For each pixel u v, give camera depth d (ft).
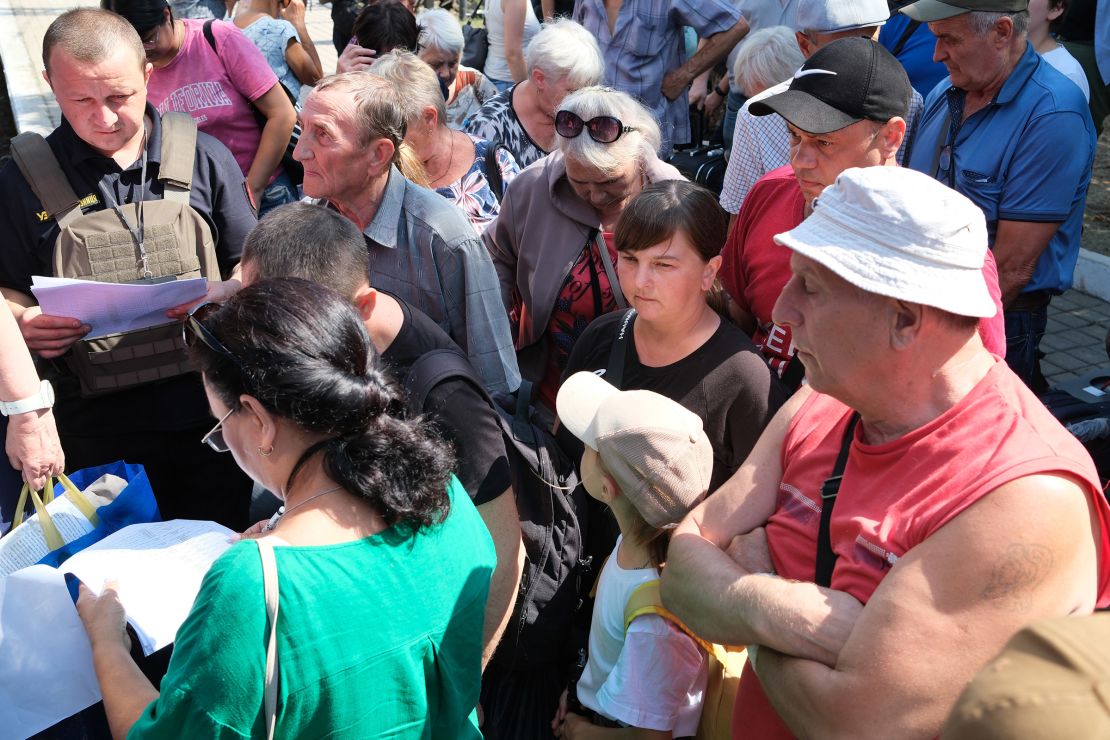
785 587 5.02
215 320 5.08
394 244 9.23
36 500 7.03
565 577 7.82
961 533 4.39
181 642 4.66
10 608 5.84
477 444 6.93
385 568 4.94
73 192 9.67
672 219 7.71
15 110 26.03
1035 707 2.55
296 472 5.03
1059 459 4.39
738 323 10.05
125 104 9.45
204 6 20.44
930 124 11.53
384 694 4.89
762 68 13.62
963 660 4.32
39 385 8.73
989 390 4.75
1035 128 10.43
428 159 12.26
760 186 9.65
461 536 5.52
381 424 5.08
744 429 7.99
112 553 6.48
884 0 12.35
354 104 8.75
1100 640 2.65
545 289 10.52
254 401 4.90
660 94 19.49
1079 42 17.48
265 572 4.58
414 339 7.32
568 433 8.71
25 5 38.99
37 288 8.43
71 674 5.89
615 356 8.59
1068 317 18.33
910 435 4.83
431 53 16.93
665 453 6.43
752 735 5.65
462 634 5.43
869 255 4.66
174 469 10.93
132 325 9.12
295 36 17.81
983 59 10.35
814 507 5.49
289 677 4.56
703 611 5.36
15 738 5.80
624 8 18.83
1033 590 4.27
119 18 9.59
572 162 9.91
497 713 7.99
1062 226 11.19
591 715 7.39
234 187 10.64
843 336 4.81
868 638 4.50
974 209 4.77
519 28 19.40
